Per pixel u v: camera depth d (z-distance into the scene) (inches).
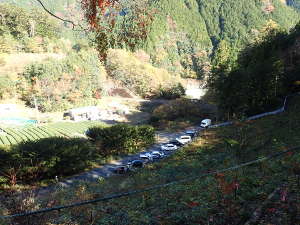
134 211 411.5
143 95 4500.5
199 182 503.5
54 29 5836.6
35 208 421.4
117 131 1729.8
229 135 1227.9
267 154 711.1
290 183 349.4
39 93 3661.4
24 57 4495.6
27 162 1232.2
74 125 2869.1
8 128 2753.4
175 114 2775.6
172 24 7534.5
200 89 5142.7
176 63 6786.4
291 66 2018.9
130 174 1087.0
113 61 4648.1
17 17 5123.0
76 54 4436.5
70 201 618.8
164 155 1561.3
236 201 339.6
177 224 331.9
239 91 1818.4
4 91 3762.3
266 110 1760.6
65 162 1336.1
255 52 2167.8
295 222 256.7
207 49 7234.3
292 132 971.3
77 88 3959.2
